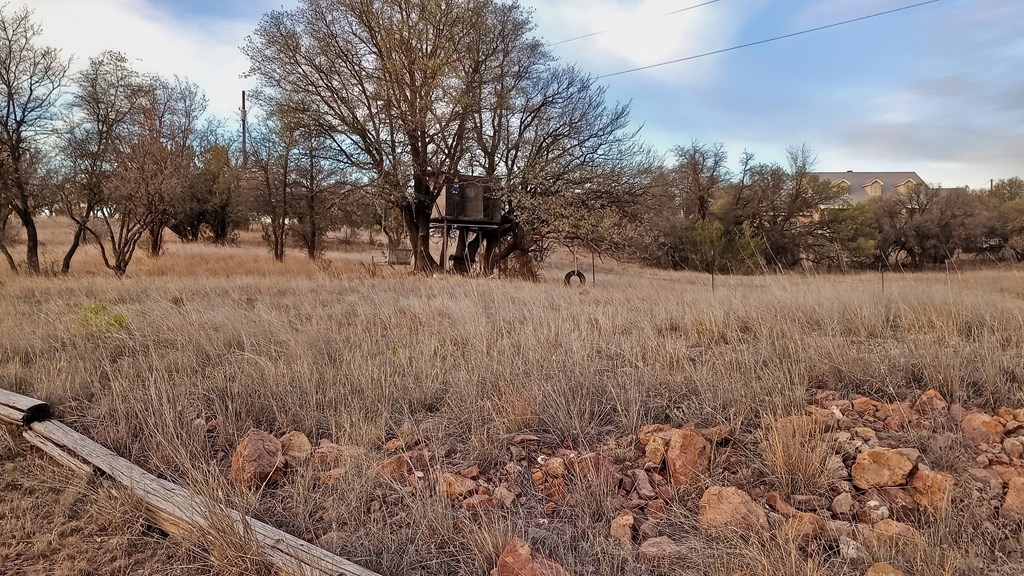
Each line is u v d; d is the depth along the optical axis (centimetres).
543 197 1842
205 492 283
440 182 1969
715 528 252
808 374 406
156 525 290
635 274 2720
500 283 1205
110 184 1510
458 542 261
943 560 218
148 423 384
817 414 338
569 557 246
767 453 297
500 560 229
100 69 1504
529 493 307
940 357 389
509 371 447
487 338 558
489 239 2109
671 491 287
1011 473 272
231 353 544
